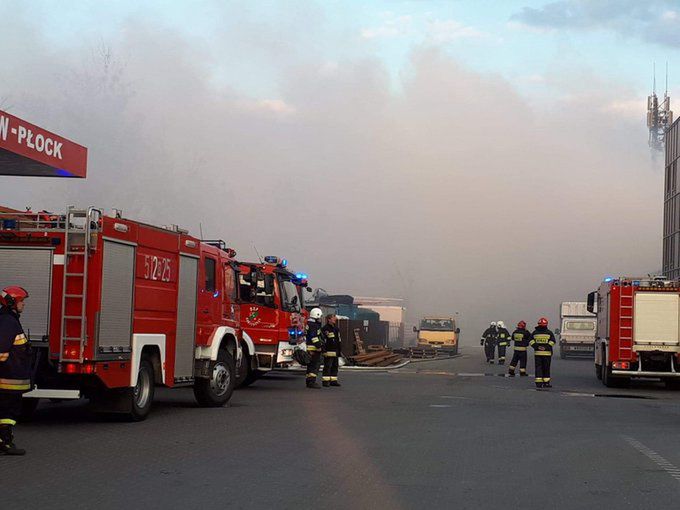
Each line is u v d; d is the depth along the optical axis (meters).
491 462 10.25
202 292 16.17
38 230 12.59
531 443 12.05
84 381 12.96
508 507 7.66
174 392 20.45
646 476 9.45
